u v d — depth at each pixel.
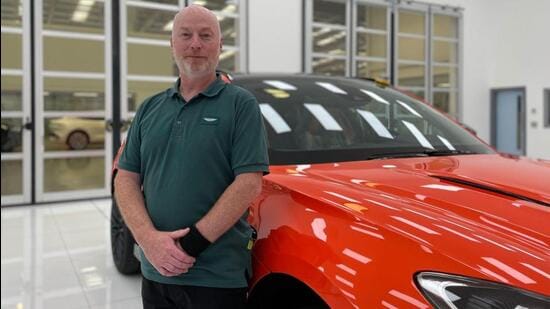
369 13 9.79
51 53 6.98
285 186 1.61
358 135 2.29
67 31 7.08
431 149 2.28
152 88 7.78
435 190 1.57
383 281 1.16
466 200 1.48
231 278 1.49
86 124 7.27
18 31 6.77
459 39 10.91
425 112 2.68
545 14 10.33
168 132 1.55
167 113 1.59
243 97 1.55
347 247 1.28
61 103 7.09
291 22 8.72
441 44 10.78
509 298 1.03
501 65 11.21
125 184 1.64
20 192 6.85
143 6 7.60
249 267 1.55
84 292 3.16
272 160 1.98
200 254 1.47
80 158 7.23
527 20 10.63
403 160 2.06
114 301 3.01
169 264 1.42
